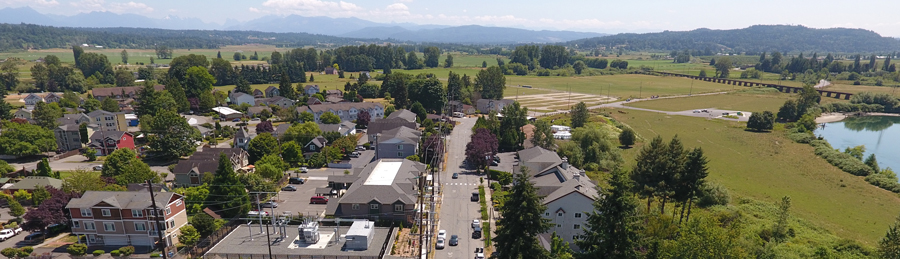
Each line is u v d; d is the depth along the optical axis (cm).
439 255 5988
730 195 8681
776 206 8319
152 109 13975
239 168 9275
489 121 13025
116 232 6091
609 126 14688
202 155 9181
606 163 9981
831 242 6744
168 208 6081
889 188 9406
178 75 18612
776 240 6788
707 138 13888
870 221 7806
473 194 8025
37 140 10175
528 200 4525
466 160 10581
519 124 13188
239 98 17388
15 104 16125
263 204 7612
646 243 4619
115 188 7225
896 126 17350
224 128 12800
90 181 7288
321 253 5703
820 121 17975
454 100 18500
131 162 8388
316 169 9762
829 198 8894
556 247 5431
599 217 4406
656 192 6856
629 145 12444
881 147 13838
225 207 6831
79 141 11006
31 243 6238
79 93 19462
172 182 8694
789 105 17175
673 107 19738
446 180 9075
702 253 4812
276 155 9462
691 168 6531
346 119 14912
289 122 14538
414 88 17788
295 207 7575
